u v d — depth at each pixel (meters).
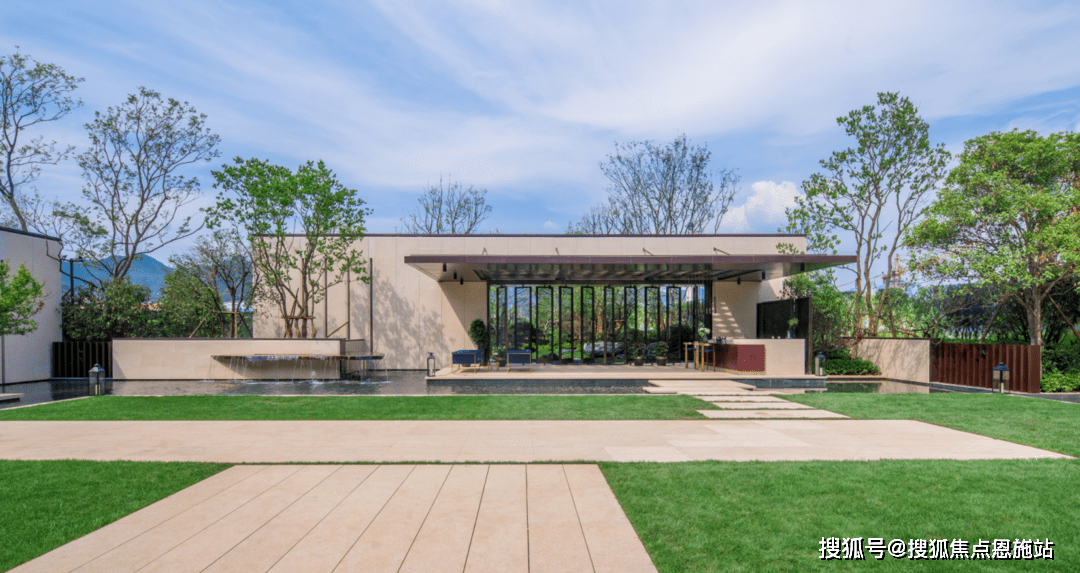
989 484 5.53
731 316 20.41
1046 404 11.12
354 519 4.68
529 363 17.03
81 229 21.58
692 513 4.74
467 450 7.20
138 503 5.09
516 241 20.31
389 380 16.64
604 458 6.73
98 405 11.34
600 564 3.76
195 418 9.80
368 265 19.94
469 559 3.86
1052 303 16.64
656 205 32.25
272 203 18.09
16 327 13.44
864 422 9.20
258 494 5.37
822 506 4.91
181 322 21.41
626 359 19.94
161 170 23.28
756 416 9.80
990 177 15.72
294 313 18.97
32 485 5.65
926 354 16.27
